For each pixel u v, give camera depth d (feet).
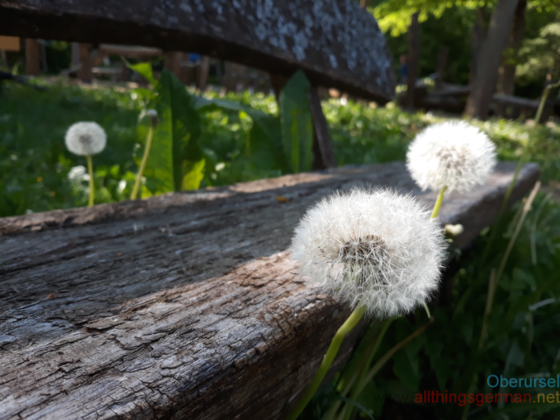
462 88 13.32
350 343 0.73
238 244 0.78
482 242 1.52
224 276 0.63
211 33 1.48
